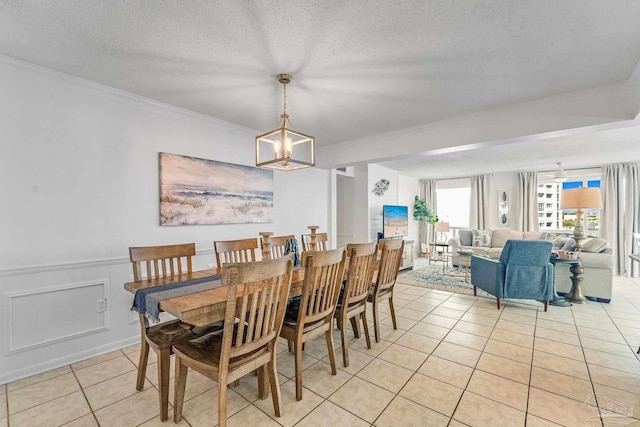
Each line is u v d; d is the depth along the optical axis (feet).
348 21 5.48
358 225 20.56
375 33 5.86
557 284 13.65
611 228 19.48
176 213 9.79
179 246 7.73
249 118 11.02
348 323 10.49
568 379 6.79
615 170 19.42
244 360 5.06
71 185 7.72
